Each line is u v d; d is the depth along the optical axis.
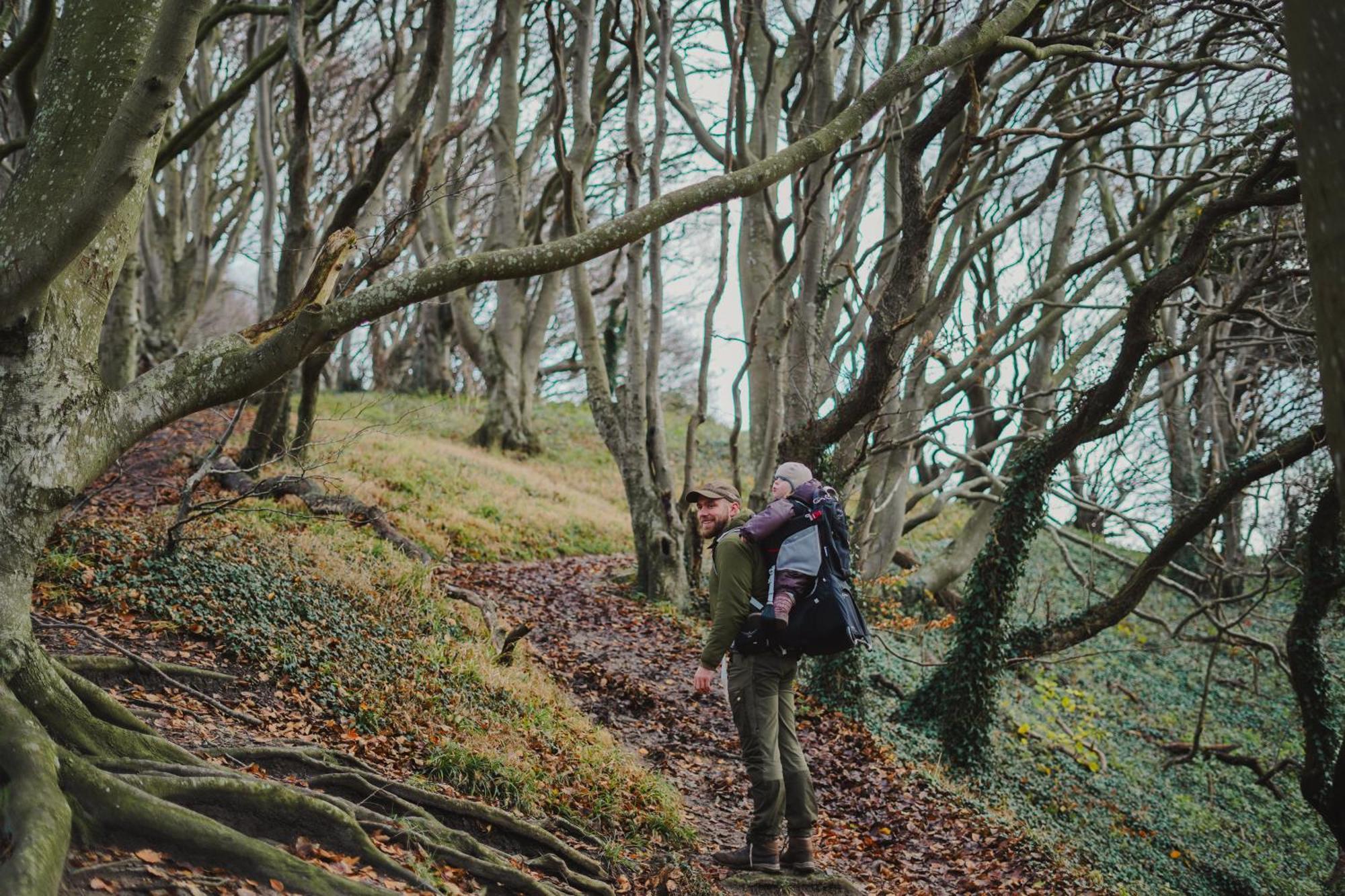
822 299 15.11
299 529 11.08
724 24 14.95
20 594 4.15
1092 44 11.35
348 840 4.24
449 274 4.61
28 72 9.91
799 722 11.35
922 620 19.23
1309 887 12.84
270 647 6.84
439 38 11.62
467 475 19.89
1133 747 16.61
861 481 17.64
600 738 7.98
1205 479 24.23
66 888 3.33
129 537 8.04
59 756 3.76
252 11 13.52
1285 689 20.69
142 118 3.70
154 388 4.41
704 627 14.02
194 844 3.74
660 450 15.52
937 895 7.18
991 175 16.30
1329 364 1.38
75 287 4.30
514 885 4.62
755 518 5.60
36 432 4.11
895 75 6.21
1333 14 1.37
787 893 5.57
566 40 24.00
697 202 5.28
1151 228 16.50
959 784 11.59
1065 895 8.15
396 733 6.37
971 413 14.48
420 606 9.61
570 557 17.52
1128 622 23.11
